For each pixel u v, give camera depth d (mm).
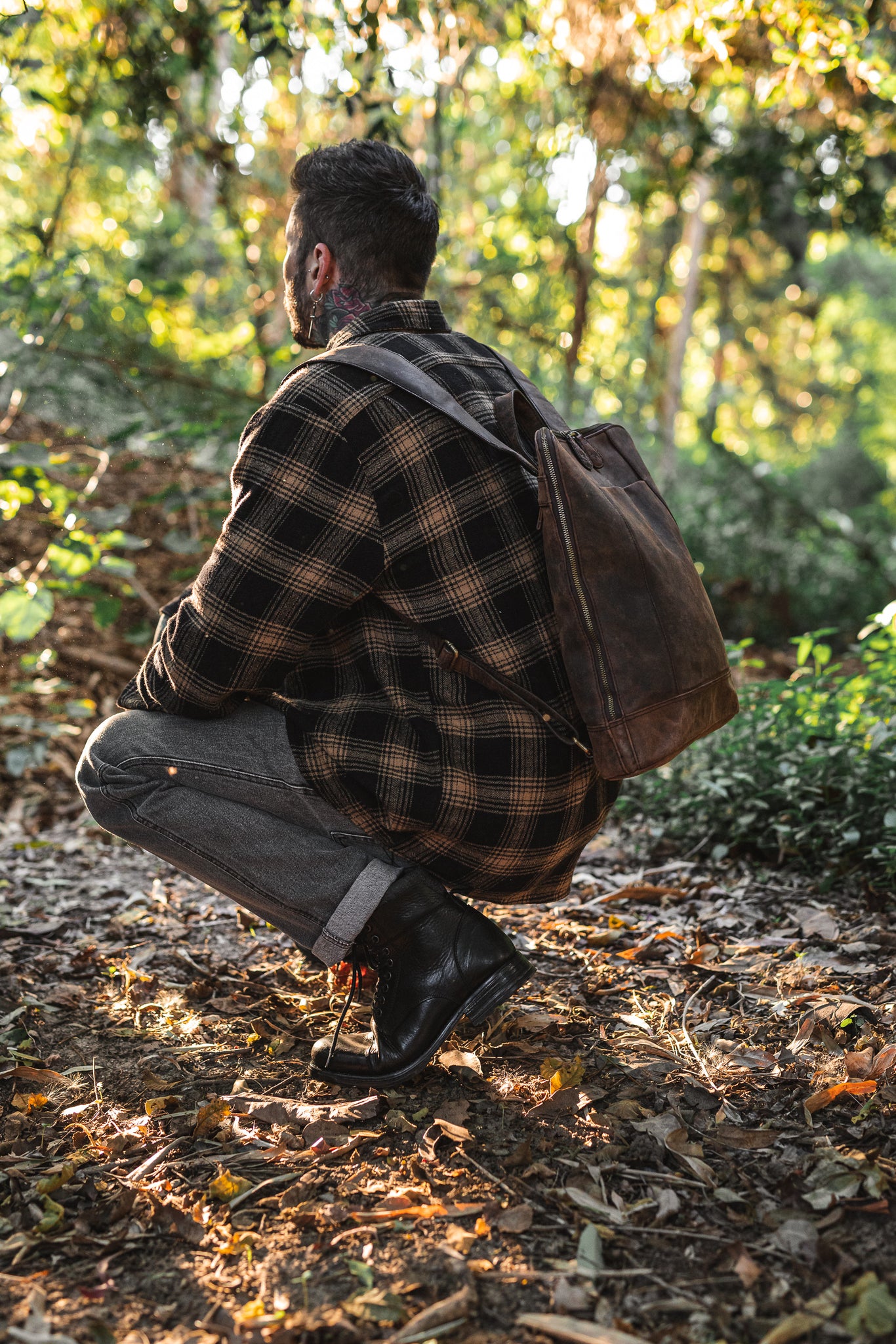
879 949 2199
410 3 3578
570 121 5059
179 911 2658
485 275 6172
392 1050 1716
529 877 1749
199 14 4262
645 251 8727
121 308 4871
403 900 1694
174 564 4824
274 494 1579
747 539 7027
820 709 3092
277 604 1603
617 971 2223
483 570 1618
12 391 4527
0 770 3625
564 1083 1734
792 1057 1797
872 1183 1435
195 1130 1636
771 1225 1389
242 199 5223
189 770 1722
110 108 5035
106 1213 1438
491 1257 1350
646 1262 1336
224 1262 1354
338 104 3881
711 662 1643
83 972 2279
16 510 3416
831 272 16719
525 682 1623
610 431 1827
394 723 1632
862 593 6984
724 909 2541
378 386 1606
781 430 15906
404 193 1757
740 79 4422
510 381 1797
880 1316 1203
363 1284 1299
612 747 1565
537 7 3896
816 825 2814
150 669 1778
